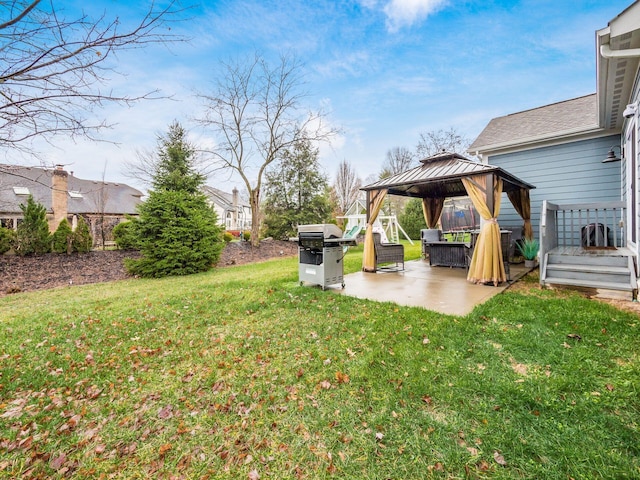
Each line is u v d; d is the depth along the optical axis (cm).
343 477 156
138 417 210
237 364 278
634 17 340
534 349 269
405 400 210
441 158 718
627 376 219
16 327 398
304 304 450
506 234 611
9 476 164
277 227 1581
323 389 231
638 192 427
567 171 782
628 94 513
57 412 219
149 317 421
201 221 934
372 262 735
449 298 453
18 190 1580
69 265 884
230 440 186
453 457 161
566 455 157
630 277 430
